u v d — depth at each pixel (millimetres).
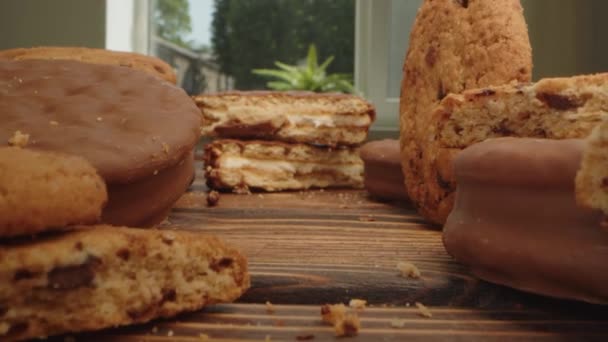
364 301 179
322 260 204
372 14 435
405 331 158
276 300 184
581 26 370
